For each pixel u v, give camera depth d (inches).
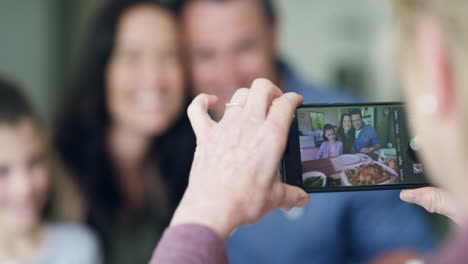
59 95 75.5
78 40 75.1
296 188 17.8
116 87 72.3
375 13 63.5
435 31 11.7
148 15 70.4
